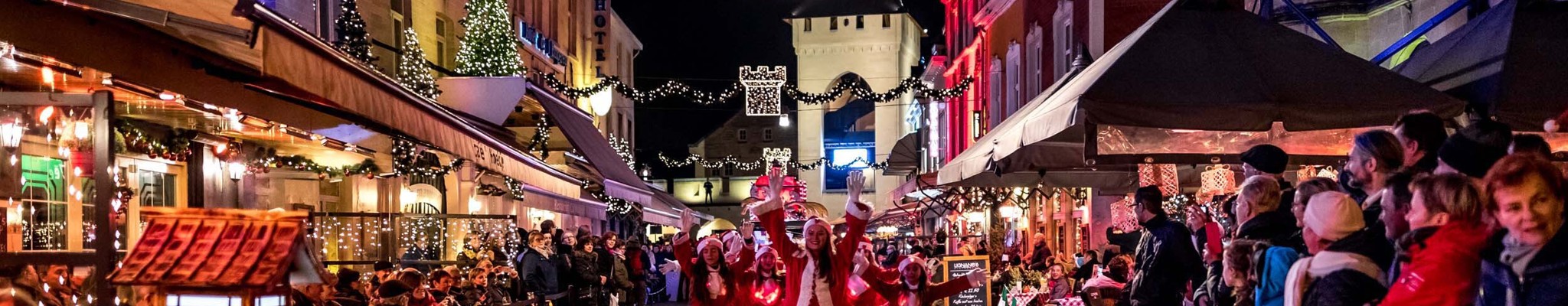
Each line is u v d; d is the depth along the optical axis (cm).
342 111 1080
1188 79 832
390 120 1015
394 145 1373
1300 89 829
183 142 1176
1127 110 809
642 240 4547
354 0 1764
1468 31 935
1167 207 1431
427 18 2580
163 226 470
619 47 5394
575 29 4350
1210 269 755
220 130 1221
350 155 1468
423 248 1591
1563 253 376
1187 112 809
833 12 7781
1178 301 872
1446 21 1520
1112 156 969
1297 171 1207
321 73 838
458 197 2244
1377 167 575
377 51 2186
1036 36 2908
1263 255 545
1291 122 812
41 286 690
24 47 598
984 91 3653
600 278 1794
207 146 1288
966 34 4053
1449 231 401
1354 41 1748
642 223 4572
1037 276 1568
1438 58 934
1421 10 1628
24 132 821
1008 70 3291
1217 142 999
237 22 689
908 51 8000
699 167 8925
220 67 804
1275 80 835
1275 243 621
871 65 7750
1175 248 871
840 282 1027
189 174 1273
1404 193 454
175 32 684
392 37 2289
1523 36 859
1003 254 1997
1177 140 996
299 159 1448
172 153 1166
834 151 7831
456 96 2125
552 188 1852
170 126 1166
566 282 1708
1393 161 573
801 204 1080
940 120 4775
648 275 3109
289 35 773
